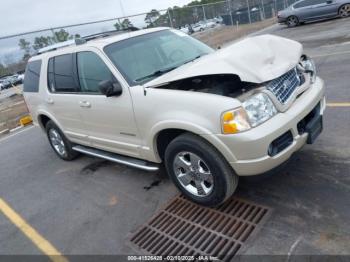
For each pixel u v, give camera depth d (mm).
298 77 3309
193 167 3207
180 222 3266
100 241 3266
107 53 3799
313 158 3713
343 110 4801
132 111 3500
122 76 3600
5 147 7406
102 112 3926
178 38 4445
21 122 9266
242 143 2713
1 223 4055
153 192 3906
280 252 2598
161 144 3547
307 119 3180
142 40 4113
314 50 9539
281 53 3250
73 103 4395
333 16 15383
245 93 2910
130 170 4637
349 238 2561
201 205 3387
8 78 15758
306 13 16016
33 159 6098
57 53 4664
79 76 4238
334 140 3992
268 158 2758
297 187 3305
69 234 3502
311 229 2740
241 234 2908
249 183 3564
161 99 3172
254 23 25828
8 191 4945
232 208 3270
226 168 2965
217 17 23000
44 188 4746
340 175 3318
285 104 2945
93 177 4707
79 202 4102
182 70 3314
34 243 3496
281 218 2951
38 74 5164
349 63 7137
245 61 2936
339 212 2846
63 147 5406
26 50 11320
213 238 2953
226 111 2730
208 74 2900
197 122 2895
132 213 3598
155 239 3107
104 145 4309
